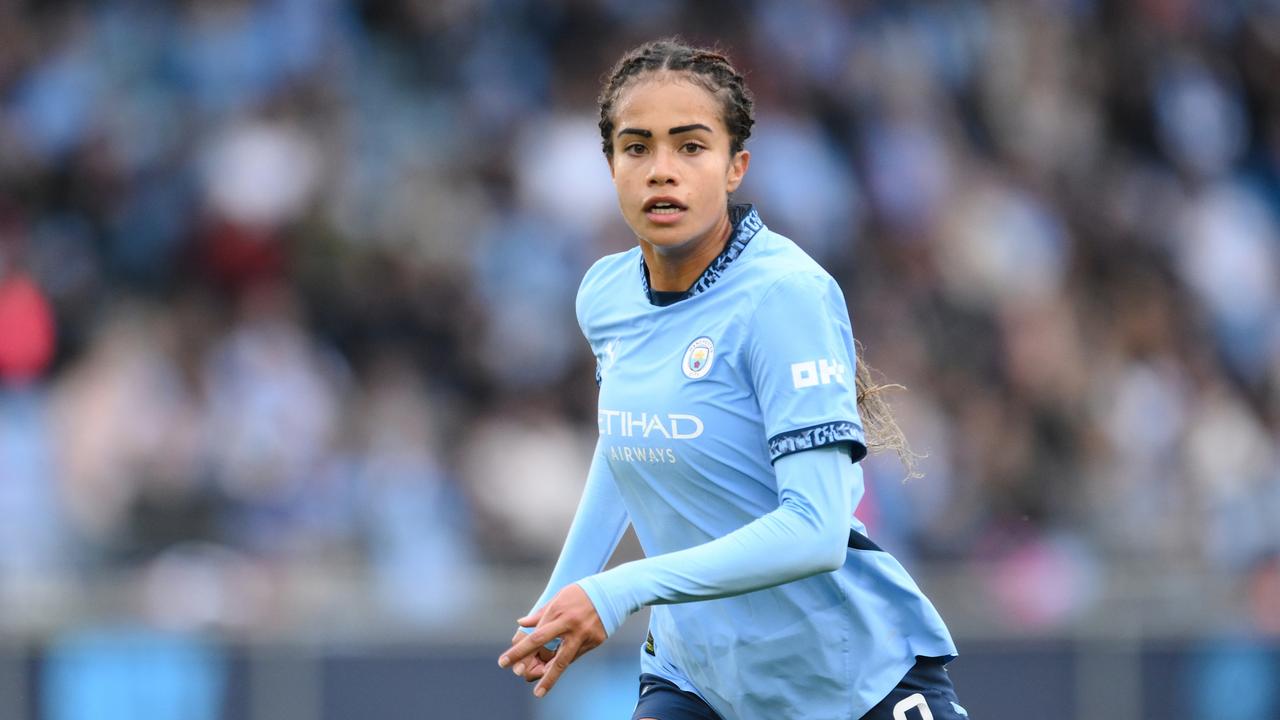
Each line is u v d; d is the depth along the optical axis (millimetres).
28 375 29969
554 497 30797
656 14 39438
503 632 25484
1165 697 27016
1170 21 44938
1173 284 40500
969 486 32281
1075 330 37594
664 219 11031
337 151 34344
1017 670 26547
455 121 36312
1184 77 44438
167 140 33719
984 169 40438
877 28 41219
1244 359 40281
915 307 36156
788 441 10805
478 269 33594
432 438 31000
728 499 11391
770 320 11008
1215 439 36312
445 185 34938
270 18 35969
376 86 36312
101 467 28391
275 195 32875
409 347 32438
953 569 27203
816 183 37031
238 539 27828
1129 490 32500
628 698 25359
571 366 33125
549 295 33594
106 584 25859
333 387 31297
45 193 32969
